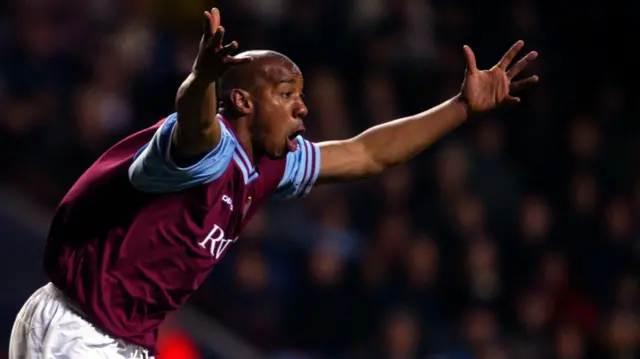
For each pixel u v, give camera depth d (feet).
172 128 37.76
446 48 118.11
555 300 107.24
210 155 38.32
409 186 104.27
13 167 88.43
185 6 107.14
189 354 81.20
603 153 119.34
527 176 118.32
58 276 41.65
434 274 100.07
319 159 46.26
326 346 94.79
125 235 40.75
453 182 105.81
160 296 41.60
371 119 108.06
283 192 45.80
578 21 127.44
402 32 114.93
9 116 93.61
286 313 94.73
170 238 40.78
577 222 113.60
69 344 41.19
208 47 35.45
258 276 92.63
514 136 119.24
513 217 108.58
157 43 103.30
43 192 87.86
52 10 101.24
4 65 97.30
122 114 97.96
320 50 110.73
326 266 95.76
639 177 117.39
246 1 108.06
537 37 122.11
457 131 113.09
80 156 94.02
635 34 132.46
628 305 109.40
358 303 95.96
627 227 113.39
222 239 41.78
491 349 99.14
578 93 125.29
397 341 94.43
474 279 102.17
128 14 105.70
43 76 97.55
